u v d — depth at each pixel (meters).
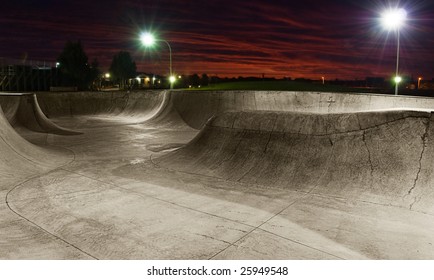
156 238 5.20
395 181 6.79
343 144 7.91
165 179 8.44
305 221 5.79
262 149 8.90
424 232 5.32
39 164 9.73
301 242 5.04
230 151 9.38
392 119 7.60
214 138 10.15
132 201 6.86
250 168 8.53
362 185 7.00
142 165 9.98
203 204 6.66
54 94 25.30
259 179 8.03
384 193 6.66
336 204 6.52
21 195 7.22
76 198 7.04
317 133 8.41
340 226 5.58
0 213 6.24
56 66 49.03
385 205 6.34
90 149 12.72
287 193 7.22
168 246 4.94
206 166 9.20
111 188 7.72
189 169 9.22
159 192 7.41
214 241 5.09
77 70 48.59
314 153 8.12
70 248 4.89
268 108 21.11
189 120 20.44
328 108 20.47
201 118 20.28
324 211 6.21
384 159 7.23
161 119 21.02
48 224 5.76
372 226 5.56
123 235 5.30
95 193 7.37
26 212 6.30
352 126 8.05
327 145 8.10
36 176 8.70
